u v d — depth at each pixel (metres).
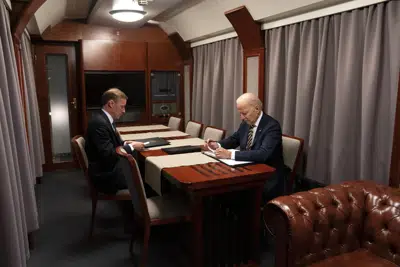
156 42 5.25
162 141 3.26
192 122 4.15
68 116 5.13
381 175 2.49
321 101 2.97
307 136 3.16
